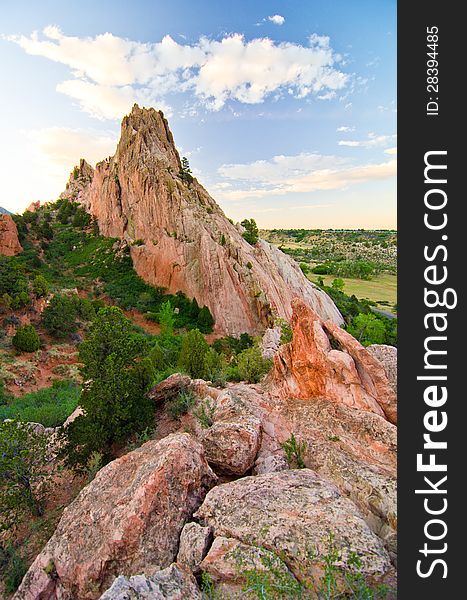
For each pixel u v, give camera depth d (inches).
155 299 2632.9
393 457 354.0
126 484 337.7
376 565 215.5
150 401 618.5
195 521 308.8
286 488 296.0
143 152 3127.5
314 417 427.8
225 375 866.8
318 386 470.0
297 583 211.9
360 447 371.6
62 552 301.1
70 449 553.9
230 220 3312.0
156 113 3449.8
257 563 226.8
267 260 2947.8
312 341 476.1
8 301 1808.6
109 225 3390.7
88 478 500.4
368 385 446.9
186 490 323.6
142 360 705.6
